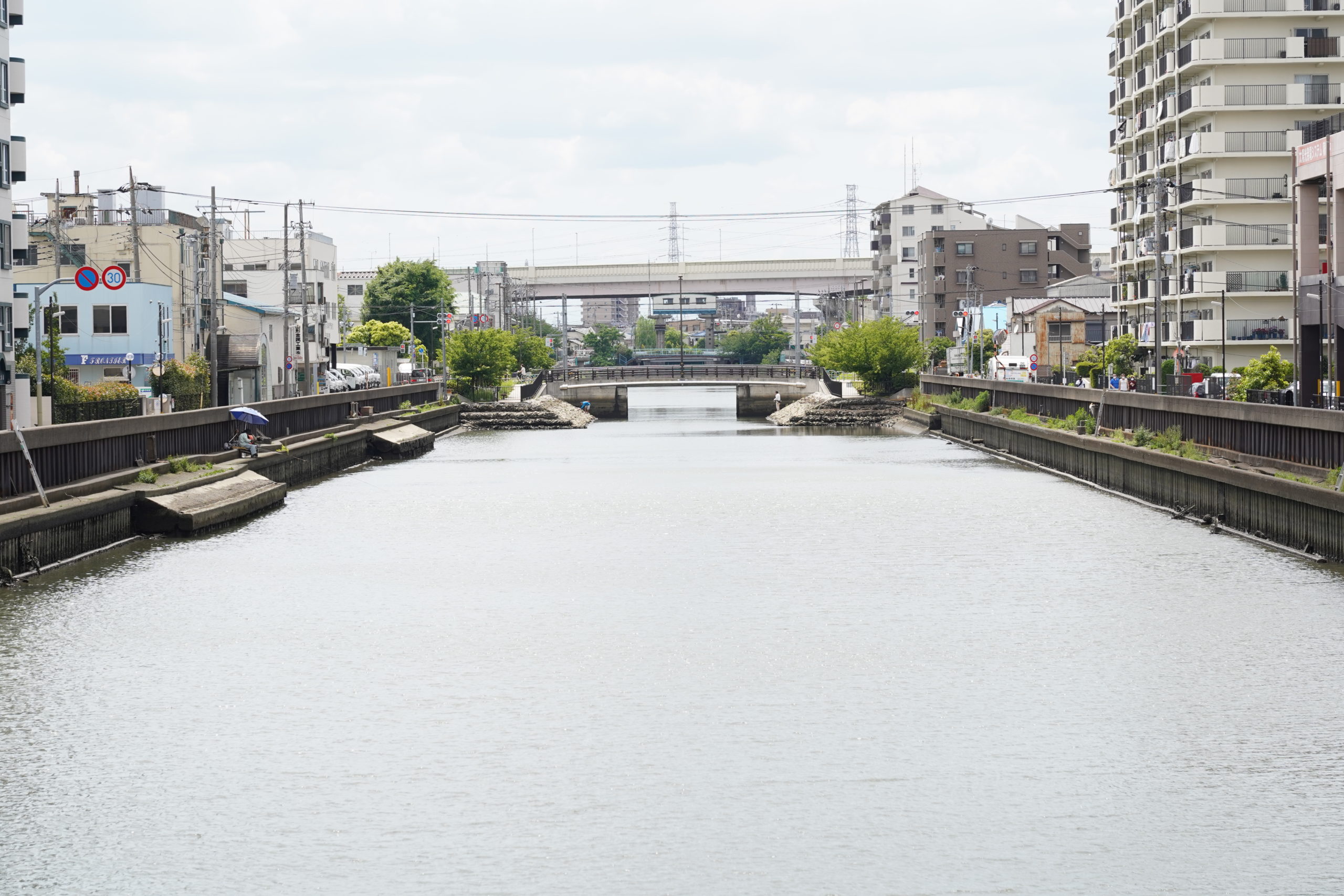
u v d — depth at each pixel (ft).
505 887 67.92
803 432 429.79
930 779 82.02
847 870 69.46
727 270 655.35
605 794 79.97
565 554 166.71
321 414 298.97
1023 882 68.08
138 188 290.15
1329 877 68.49
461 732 91.86
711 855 71.31
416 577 149.89
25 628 121.70
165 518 173.68
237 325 362.12
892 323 490.49
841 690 101.30
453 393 486.38
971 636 118.01
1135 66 359.46
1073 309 434.71
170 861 71.15
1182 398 203.92
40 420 201.46
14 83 204.54
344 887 68.08
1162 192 298.97
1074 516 194.80
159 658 111.75
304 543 175.42
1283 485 152.35
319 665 109.81
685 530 187.32
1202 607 127.24
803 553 164.76
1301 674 104.06
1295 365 210.59
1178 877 68.64
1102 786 80.79
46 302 282.36
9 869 70.28
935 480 256.93
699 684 103.19
